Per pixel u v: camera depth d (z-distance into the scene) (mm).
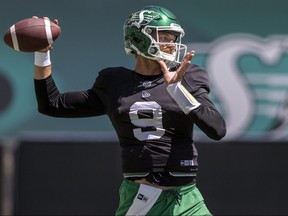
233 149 26547
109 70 15562
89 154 26688
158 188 14625
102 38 27578
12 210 27047
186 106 14047
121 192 15109
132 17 15164
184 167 14727
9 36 15430
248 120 27234
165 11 15195
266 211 26375
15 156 26688
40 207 26484
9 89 27297
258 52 27531
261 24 27625
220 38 27594
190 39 27609
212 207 26344
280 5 27656
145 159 14672
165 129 14734
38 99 15695
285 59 27500
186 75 14867
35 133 27156
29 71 27359
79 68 27484
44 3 27672
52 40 15500
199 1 27656
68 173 26625
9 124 27203
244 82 27391
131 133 14867
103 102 15578
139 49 15055
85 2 27656
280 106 27312
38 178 26609
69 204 26547
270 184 26469
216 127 14172
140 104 14781
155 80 15031
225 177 26438
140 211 14758
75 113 15828
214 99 27328
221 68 27453
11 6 27609
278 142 26578
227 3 27672
